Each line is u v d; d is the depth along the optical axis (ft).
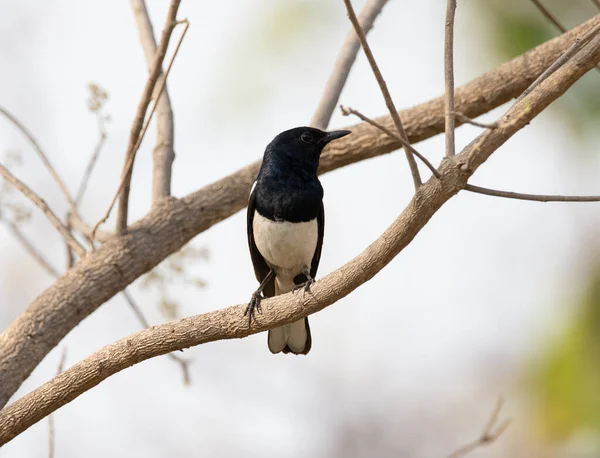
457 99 36.88
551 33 39.32
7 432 26.86
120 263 32.40
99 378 26.73
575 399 38.24
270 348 36.09
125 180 30.60
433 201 23.03
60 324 30.96
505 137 22.65
